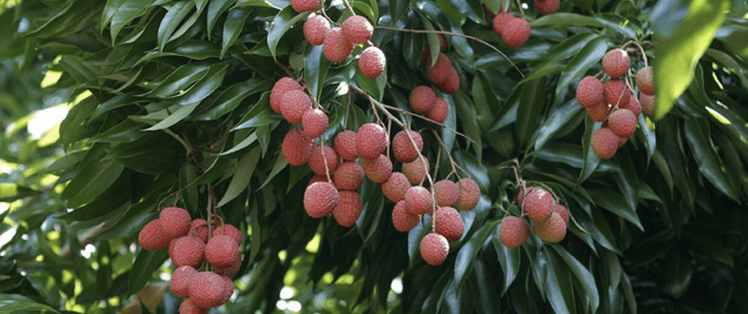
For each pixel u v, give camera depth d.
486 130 2.06
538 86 2.03
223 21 1.75
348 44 1.46
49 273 2.76
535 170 2.06
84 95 2.46
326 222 2.38
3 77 4.45
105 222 2.08
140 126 1.81
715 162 2.04
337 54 1.47
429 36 1.85
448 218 1.57
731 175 2.19
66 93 4.27
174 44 1.69
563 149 2.05
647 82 1.67
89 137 2.03
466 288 2.03
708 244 2.27
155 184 2.03
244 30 1.74
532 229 1.98
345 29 1.44
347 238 2.41
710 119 2.09
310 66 1.53
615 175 2.04
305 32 1.51
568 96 2.08
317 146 1.60
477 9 1.92
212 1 1.61
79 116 2.04
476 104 2.05
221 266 1.61
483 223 2.03
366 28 1.43
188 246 1.61
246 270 2.17
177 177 1.98
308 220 2.40
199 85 1.64
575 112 2.00
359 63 1.52
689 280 2.22
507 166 2.00
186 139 1.87
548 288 1.94
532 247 1.97
